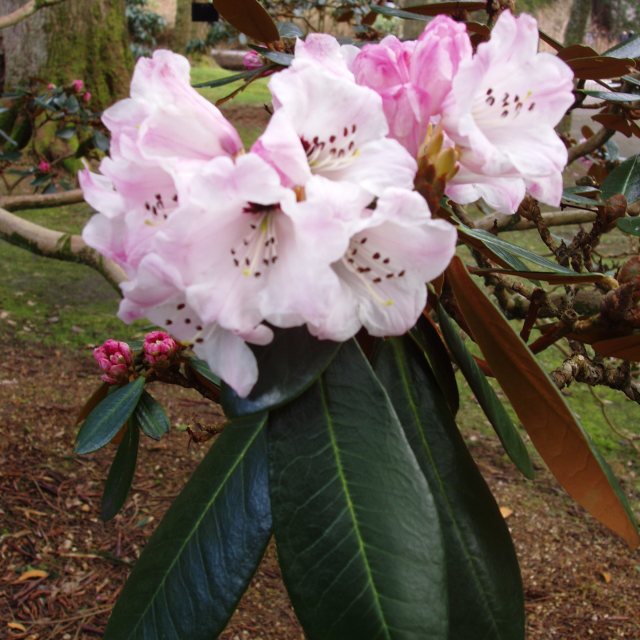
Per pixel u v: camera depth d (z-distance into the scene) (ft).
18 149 8.71
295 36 2.39
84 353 6.53
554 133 1.22
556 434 1.39
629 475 5.26
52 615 3.99
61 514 4.70
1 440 5.29
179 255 1.04
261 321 1.17
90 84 11.92
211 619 1.34
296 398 1.27
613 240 7.69
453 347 1.43
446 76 1.15
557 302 2.36
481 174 1.23
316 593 1.20
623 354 1.59
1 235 4.34
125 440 2.16
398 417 1.39
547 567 4.54
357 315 1.11
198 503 1.41
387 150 1.08
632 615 4.14
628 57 2.24
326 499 1.23
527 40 1.20
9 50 11.97
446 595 1.20
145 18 20.74
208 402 5.93
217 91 12.48
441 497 1.37
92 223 1.16
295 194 1.06
